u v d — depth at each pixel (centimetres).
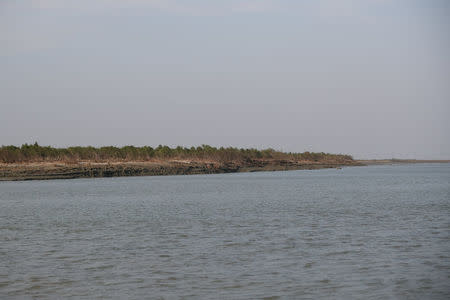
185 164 14275
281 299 1722
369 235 2934
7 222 3628
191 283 1909
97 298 1742
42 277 1997
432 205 4841
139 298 1739
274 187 7969
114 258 2330
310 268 2116
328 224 3425
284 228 3238
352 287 1845
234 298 1733
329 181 10131
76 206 4831
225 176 13088
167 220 3691
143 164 13375
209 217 3869
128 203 5141
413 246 2575
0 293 1794
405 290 1811
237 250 2498
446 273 2027
